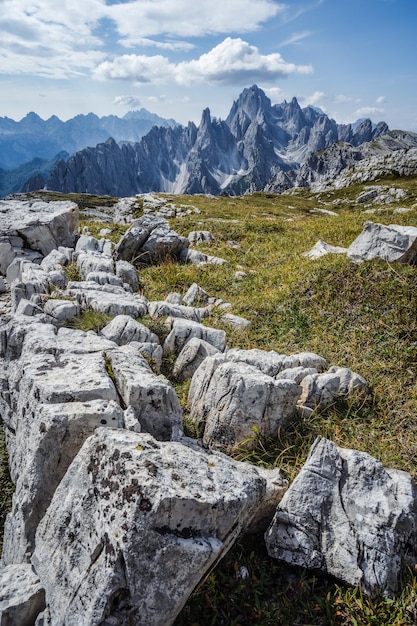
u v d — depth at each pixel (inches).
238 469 166.2
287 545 172.9
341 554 166.1
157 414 208.7
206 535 134.9
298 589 163.9
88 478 148.0
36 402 196.9
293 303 413.7
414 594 154.9
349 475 183.6
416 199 2364.7
